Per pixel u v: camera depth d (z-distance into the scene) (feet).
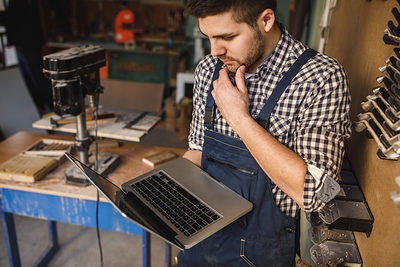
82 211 5.57
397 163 3.02
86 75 5.01
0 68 13.10
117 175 5.62
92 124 5.98
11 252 6.45
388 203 3.15
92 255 7.88
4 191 5.66
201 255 4.03
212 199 3.67
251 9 2.84
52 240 7.79
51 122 5.78
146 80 17.03
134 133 5.68
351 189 4.07
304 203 2.96
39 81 14.70
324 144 3.01
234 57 3.10
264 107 3.38
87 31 19.04
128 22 16.99
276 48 3.33
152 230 3.06
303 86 3.20
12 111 12.94
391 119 2.89
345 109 3.13
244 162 3.60
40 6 16.47
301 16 11.59
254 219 3.68
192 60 19.12
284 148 3.05
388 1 3.65
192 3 2.84
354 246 3.87
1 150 6.32
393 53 3.35
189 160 4.33
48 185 5.31
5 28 13.44
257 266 3.84
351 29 5.27
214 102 3.72
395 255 2.84
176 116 13.21
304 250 6.04
